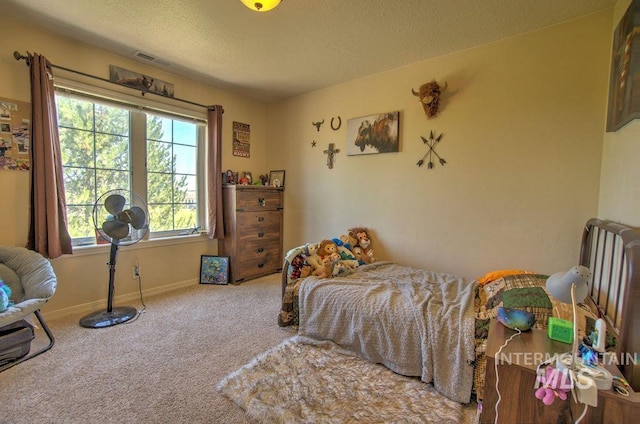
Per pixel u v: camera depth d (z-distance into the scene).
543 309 1.48
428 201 2.74
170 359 1.89
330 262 2.55
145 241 2.98
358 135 3.17
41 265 2.09
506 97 2.30
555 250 2.16
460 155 2.54
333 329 2.06
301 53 2.59
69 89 2.41
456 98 2.53
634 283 0.97
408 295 2.00
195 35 2.30
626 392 0.87
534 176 2.22
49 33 2.31
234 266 3.44
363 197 3.18
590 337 1.10
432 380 1.65
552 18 2.03
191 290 3.20
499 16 2.00
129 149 2.85
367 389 1.63
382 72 2.97
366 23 2.10
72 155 2.52
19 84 2.21
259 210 3.66
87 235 2.63
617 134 1.71
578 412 0.90
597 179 2.00
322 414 1.44
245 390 1.59
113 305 2.74
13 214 2.23
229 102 3.63
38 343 2.05
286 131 3.86
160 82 2.96
